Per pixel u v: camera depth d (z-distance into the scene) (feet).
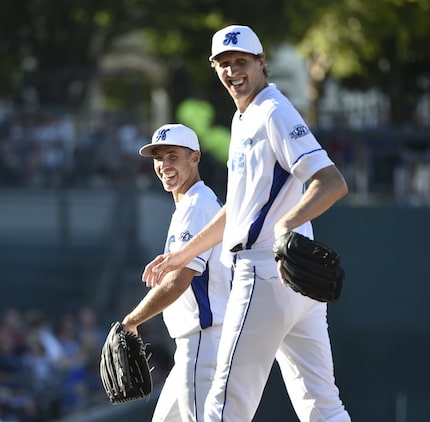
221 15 239.50
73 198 205.67
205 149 194.90
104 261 202.49
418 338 184.65
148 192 204.44
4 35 246.47
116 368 56.75
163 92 274.77
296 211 49.29
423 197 188.34
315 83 262.47
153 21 244.01
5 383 142.51
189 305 61.46
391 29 245.04
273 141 51.47
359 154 190.29
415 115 245.04
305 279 48.06
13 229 205.57
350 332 186.60
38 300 201.98
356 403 187.21
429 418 184.55
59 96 237.45
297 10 236.22
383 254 185.06
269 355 52.80
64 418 134.82
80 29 253.03
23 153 205.67
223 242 54.24
